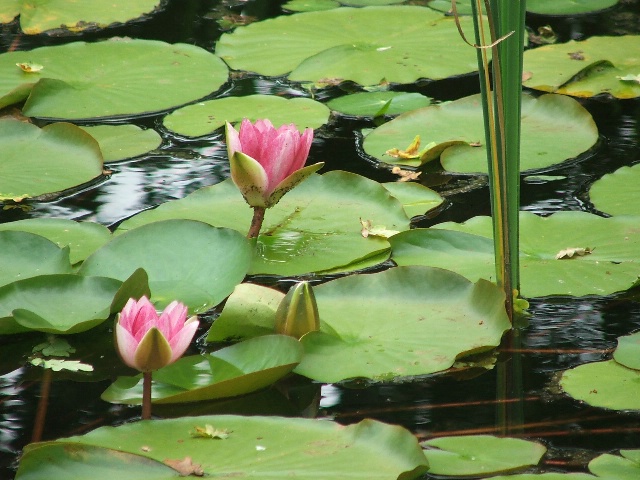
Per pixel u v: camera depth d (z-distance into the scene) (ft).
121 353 17.03
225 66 19.76
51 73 19.52
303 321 17.42
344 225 18.12
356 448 16.88
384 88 19.54
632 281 17.71
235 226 18.08
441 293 17.63
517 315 17.65
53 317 17.52
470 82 19.61
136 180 18.57
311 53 20.24
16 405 17.21
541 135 18.89
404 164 18.70
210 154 18.81
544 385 17.30
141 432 16.96
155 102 19.30
